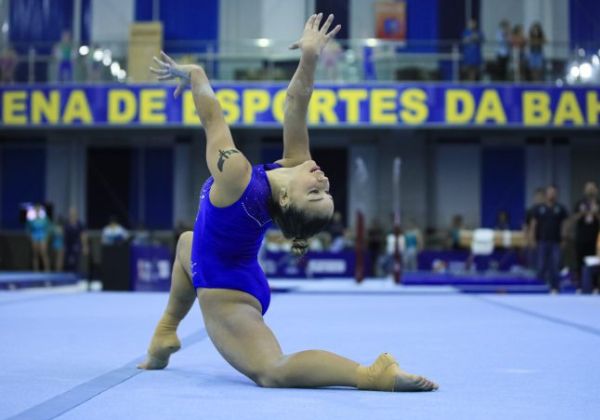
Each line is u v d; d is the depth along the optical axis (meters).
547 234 25.08
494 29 39.03
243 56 35.16
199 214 6.92
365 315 14.90
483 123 34.00
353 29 39.03
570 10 38.66
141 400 5.89
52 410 5.48
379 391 6.21
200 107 6.86
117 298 20.48
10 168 42.16
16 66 35.34
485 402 5.82
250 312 6.63
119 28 39.94
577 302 19.08
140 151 41.78
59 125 34.66
